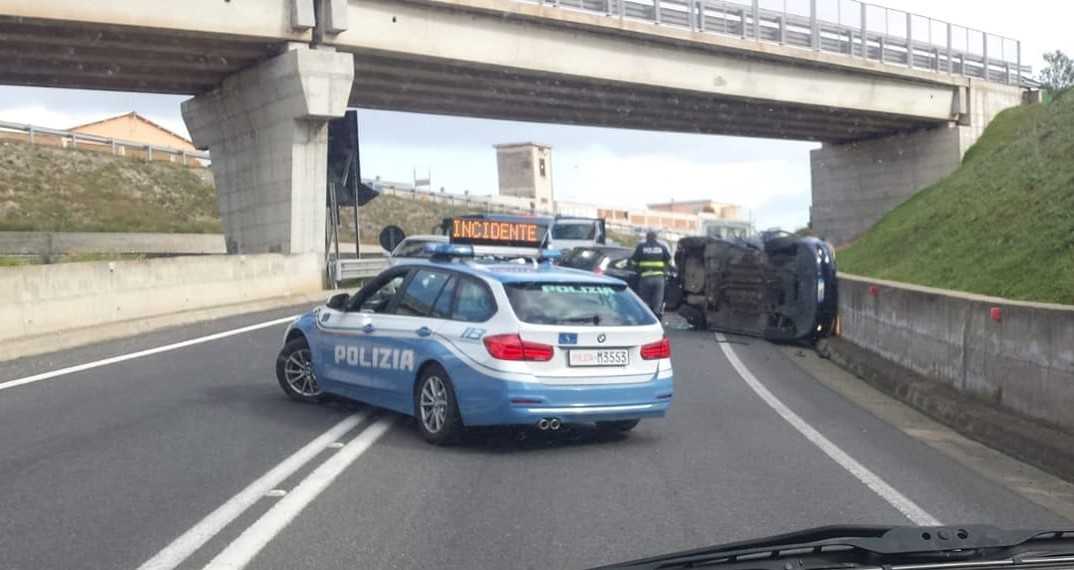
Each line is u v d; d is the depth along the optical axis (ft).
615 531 22.30
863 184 162.50
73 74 96.58
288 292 87.45
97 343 56.18
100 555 20.22
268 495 24.80
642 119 134.62
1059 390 32.35
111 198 157.07
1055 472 29.17
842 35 131.23
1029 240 65.92
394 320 32.53
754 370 51.90
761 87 124.47
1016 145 101.04
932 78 142.00
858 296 57.21
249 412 35.45
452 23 99.14
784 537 14.06
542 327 29.30
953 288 69.56
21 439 30.89
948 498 25.82
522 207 232.73
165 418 34.32
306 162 96.78
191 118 109.19
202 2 84.53
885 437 34.35
